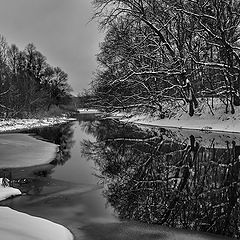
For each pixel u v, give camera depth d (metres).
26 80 56.44
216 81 31.09
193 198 10.67
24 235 6.91
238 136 23.81
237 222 8.71
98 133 33.69
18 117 51.94
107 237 7.61
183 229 8.19
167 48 30.12
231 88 27.19
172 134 26.52
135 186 12.14
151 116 36.53
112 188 11.83
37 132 34.59
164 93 33.16
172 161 16.48
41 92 62.19
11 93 49.59
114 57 31.98
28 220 8.05
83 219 8.73
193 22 28.41
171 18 28.88
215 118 28.86
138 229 8.12
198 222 8.69
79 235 7.68
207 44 28.81
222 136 24.00
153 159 17.20
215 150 18.81
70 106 94.56
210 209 9.70
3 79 49.34
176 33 31.08
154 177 13.46
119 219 8.77
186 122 30.62
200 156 17.33
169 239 7.60
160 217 9.00
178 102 33.59
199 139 22.98
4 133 32.38
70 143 25.50
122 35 31.09
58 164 16.42
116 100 34.06
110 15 30.31
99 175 13.95
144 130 31.25
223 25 26.36
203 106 30.78
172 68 30.34
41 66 73.31
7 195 10.59
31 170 14.93
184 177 13.37
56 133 33.88
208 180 12.88
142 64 31.45
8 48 64.19
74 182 12.70
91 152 20.59
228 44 25.47
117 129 36.50
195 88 31.03
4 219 7.92
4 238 6.56
